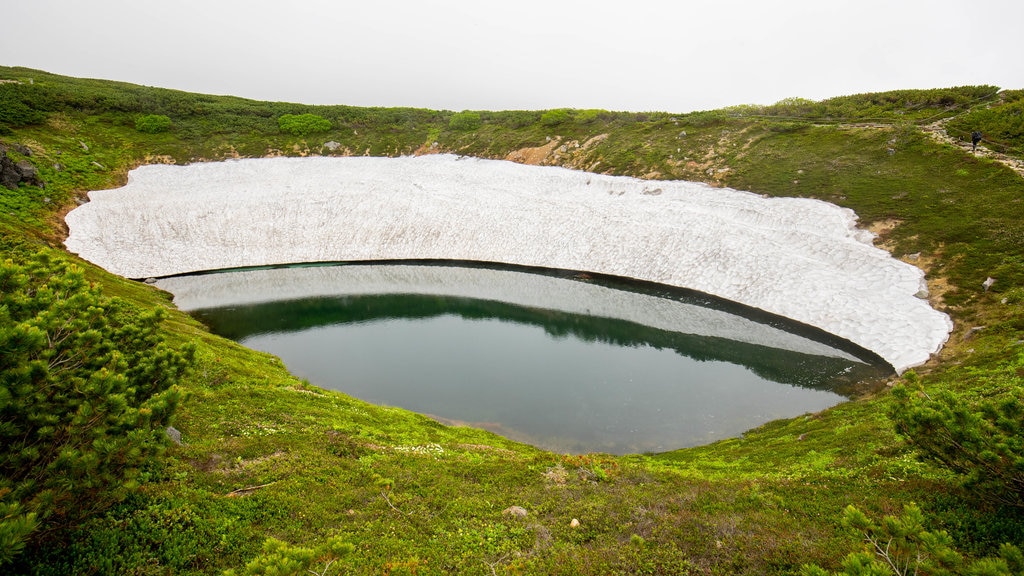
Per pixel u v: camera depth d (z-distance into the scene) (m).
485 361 41.28
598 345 43.69
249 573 6.92
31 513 6.89
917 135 57.53
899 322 37.19
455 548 12.07
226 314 52.66
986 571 6.24
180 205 72.56
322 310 54.34
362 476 16.09
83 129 84.25
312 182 81.69
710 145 73.25
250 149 92.69
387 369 40.00
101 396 9.02
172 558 10.29
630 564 11.15
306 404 24.98
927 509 11.61
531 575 10.90
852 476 15.31
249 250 69.94
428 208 74.38
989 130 54.97
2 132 73.94
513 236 67.94
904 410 11.56
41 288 10.00
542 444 28.78
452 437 25.80
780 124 72.06
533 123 98.56
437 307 54.84
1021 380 20.45
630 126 86.81
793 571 10.19
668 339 43.88
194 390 22.66
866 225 48.50
